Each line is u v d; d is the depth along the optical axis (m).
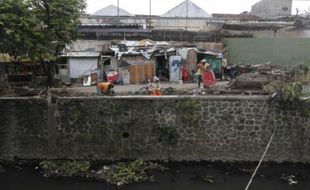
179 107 16.33
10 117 16.78
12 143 16.98
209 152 16.69
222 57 33.03
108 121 16.62
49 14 23.89
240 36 39.00
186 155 16.73
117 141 16.75
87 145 16.83
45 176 15.79
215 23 42.62
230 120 16.41
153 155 16.77
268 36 40.75
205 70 24.59
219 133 16.52
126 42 34.56
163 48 32.59
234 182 15.27
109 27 37.34
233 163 16.69
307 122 16.28
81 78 31.50
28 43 17.22
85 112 16.59
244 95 17.05
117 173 15.77
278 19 44.09
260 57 36.44
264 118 16.34
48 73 27.14
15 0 16.81
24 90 22.33
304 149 16.50
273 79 22.14
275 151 16.56
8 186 14.96
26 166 16.70
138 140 16.69
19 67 28.17
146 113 16.48
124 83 31.47
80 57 31.45
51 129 16.78
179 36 37.31
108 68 32.00
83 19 41.09
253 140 16.53
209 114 16.39
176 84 29.75
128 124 16.59
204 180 15.40
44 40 20.05
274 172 16.06
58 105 16.58
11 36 16.22
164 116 16.45
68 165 16.36
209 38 37.25
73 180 15.43
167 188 14.78
